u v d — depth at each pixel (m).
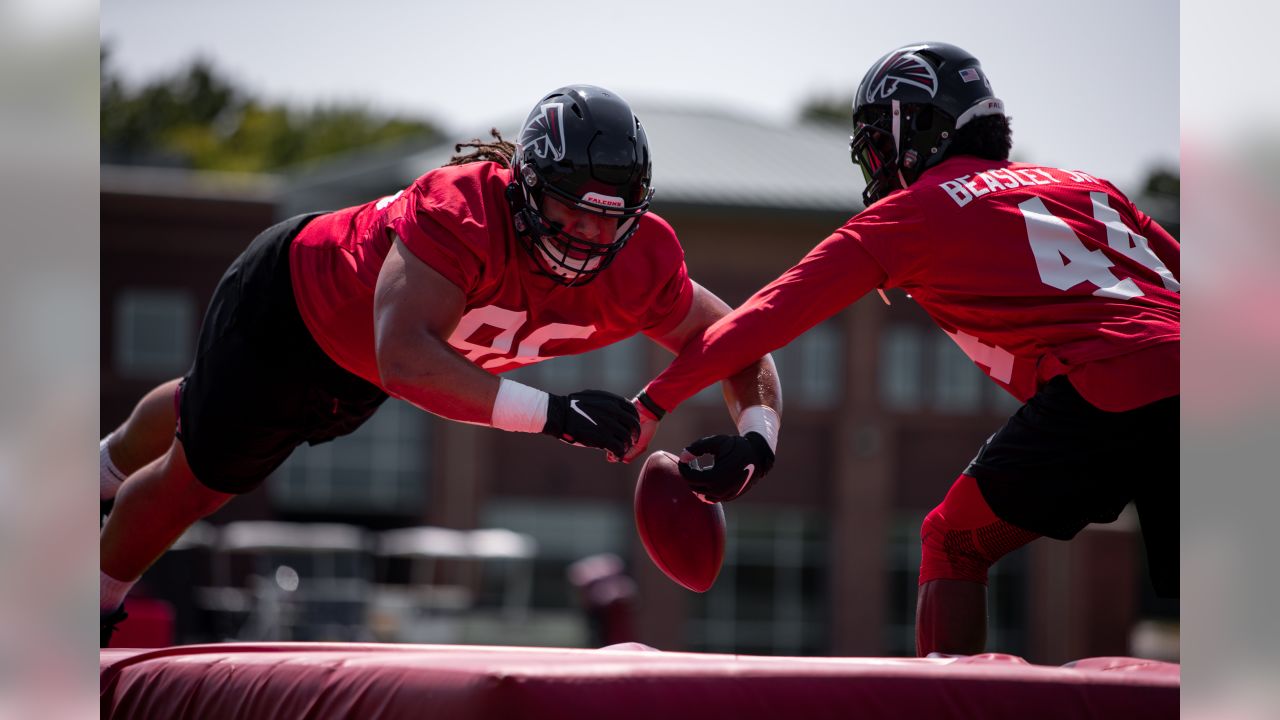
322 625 63.50
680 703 7.08
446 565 80.62
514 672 6.95
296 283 11.88
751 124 103.62
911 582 82.31
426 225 10.22
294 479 82.00
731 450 10.70
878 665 7.60
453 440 81.88
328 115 189.25
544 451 82.31
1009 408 83.75
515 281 10.77
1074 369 10.31
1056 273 10.45
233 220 81.94
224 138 182.62
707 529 11.08
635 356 81.31
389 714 7.39
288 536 70.69
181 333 81.12
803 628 81.38
